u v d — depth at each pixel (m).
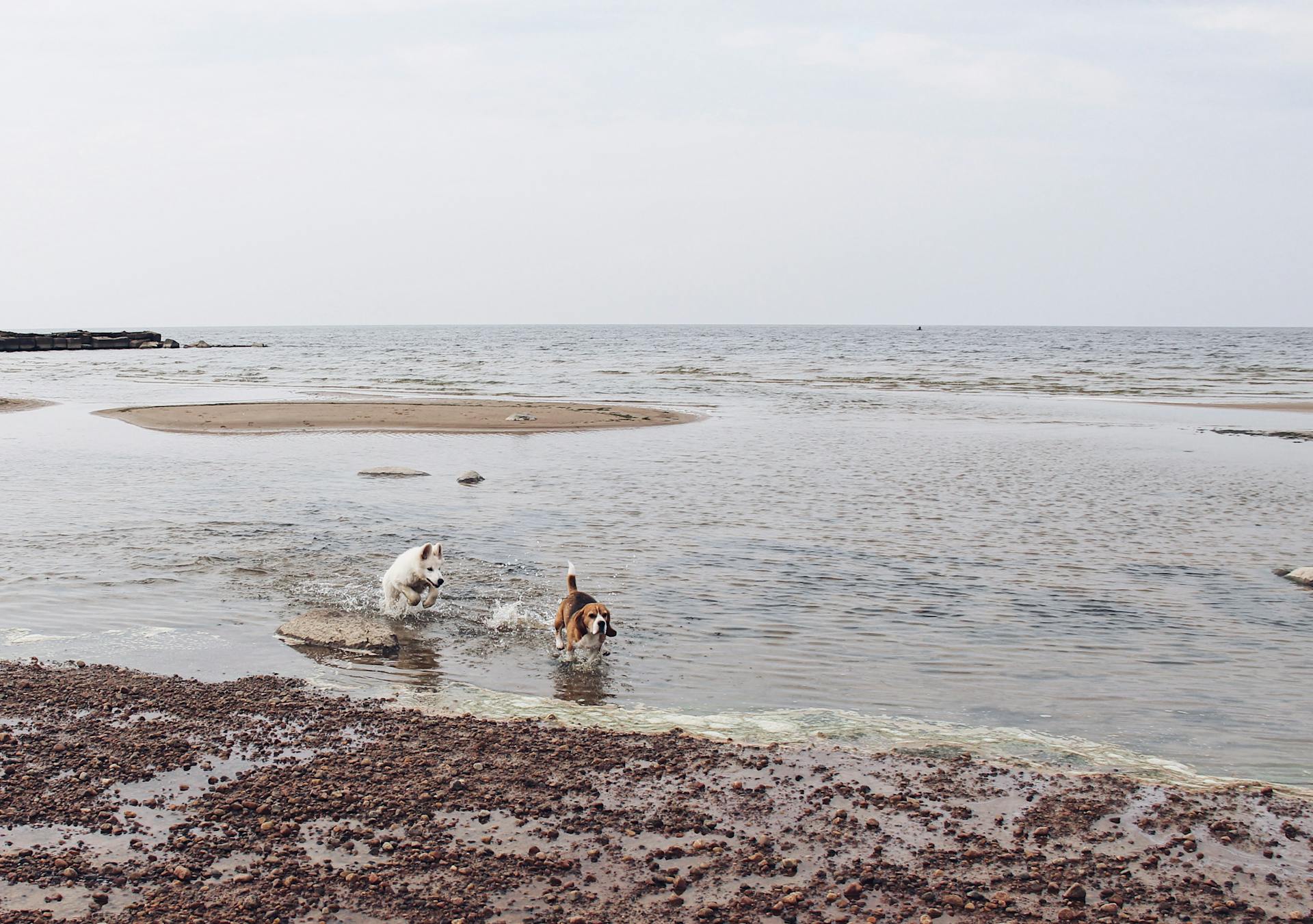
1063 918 5.33
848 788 6.83
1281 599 11.72
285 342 152.88
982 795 6.77
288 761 7.09
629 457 23.45
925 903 5.47
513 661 9.51
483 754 7.28
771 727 7.93
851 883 5.64
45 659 9.23
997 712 8.28
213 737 7.50
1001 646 9.94
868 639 10.12
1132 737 7.80
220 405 34.34
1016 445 26.17
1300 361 83.06
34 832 6.02
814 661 9.50
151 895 5.37
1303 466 22.45
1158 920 5.34
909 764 7.25
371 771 6.95
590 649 9.35
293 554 13.34
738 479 20.12
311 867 5.68
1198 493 18.95
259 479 19.56
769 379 57.22
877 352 106.88
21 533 14.29
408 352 104.31
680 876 5.68
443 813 6.39
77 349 103.75
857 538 14.76
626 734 7.72
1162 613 11.09
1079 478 20.66
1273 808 6.61
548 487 19.00
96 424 29.20
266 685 8.66
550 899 5.43
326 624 10.03
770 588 11.99
